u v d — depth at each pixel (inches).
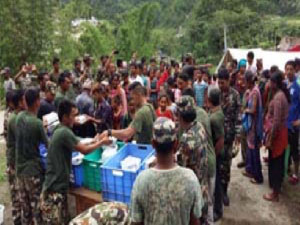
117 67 398.6
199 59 1620.3
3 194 241.6
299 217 203.0
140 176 100.1
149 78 383.6
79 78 334.6
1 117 450.3
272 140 210.1
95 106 262.8
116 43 1090.7
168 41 1797.5
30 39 666.2
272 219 201.8
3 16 640.4
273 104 207.3
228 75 203.9
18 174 173.6
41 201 162.4
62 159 157.5
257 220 200.8
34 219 176.6
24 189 174.2
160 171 98.3
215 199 195.5
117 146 184.7
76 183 173.8
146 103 187.0
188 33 1754.4
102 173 157.1
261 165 260.1
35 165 171.6
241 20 1612.9
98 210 132.7
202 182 145.6
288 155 239.0
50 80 271.3
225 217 203.5
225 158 203.3
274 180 217.6
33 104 169.0
